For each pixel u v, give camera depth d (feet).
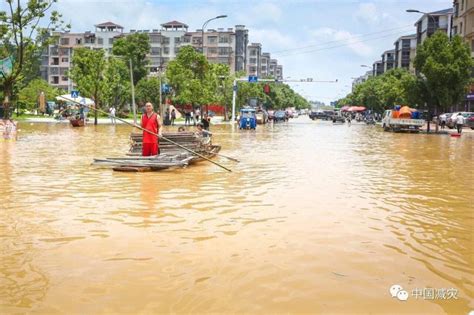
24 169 43.04
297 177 40.34
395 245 20.67
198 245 20.15
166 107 135.23
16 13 84.74
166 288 15.52
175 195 31.24
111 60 153.69
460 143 90.79
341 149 71.72
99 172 41.42
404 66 355.97
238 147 72.38
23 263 17.72
